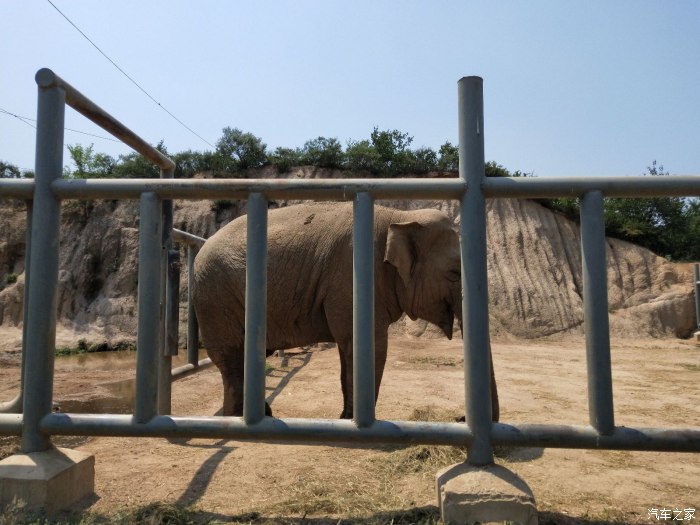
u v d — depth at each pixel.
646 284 24.70
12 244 28.33
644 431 2.64
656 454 4.12
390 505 2.90
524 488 2.56
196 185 3.00
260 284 2.93
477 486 2.54
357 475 3.49
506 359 12.59
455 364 11.36
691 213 37.81
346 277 5.13
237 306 5.68
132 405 7.33
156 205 3.04
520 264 24.52
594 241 2.75
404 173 30.75
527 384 8.27
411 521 2.62
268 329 5.80
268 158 32.78
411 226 5.29
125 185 3.05
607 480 3.43
